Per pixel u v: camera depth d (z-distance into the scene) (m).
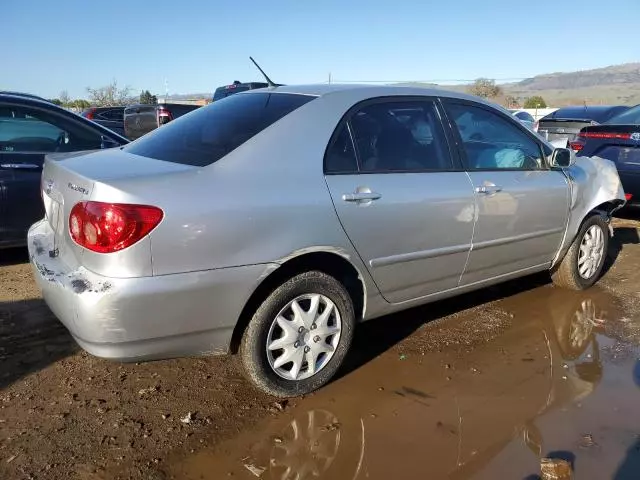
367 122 3.40
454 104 3.88
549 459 2.60
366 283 3.30
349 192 3.12
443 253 3.63
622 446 2.78
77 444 2.67
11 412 2.89
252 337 2.92
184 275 2.62
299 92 3.41
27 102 5.15
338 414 3.01
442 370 3.52
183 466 2.56
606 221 5.04
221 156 2.90
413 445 2.77
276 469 2.56
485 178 3.85
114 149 3.61
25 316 3.98
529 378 3.45
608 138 6.87
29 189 5.03
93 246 2.54
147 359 2.71
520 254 4.23
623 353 3.80
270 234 2.83
